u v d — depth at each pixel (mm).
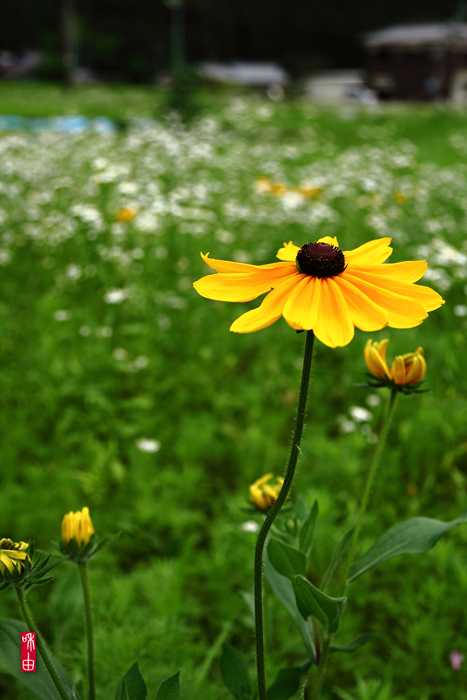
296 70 54812
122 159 9039
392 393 1571
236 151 10766
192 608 2439
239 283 1173
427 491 3145
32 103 26922
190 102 14688
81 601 2289
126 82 62594
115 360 3875
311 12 84250
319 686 1554
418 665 2301
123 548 2824
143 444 3176
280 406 3883
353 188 8453
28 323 4535
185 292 4898
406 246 5805
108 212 5879
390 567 2633
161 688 1295
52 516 2848
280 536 1567
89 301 4824
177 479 3145
